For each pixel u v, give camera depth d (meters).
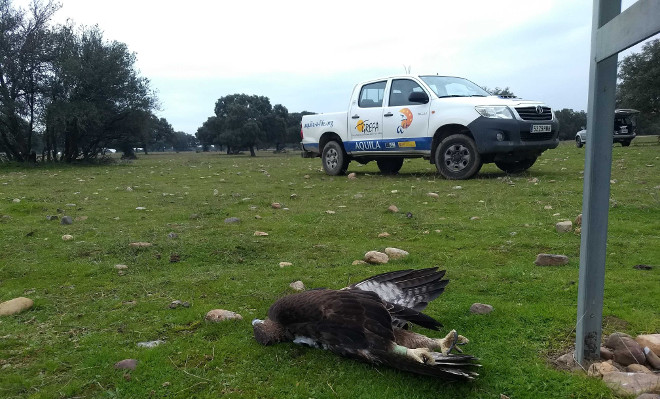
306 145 14.01
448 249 5.52
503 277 4.41
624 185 9.23
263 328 3.19
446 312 3.62
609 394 2.47
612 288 3.98
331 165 13.51
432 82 11.45
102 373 2.92
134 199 9.73
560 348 2.99
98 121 24.52
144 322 3.66
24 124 24.45
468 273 4.57
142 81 27.44
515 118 10.12
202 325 3.57
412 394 2.57
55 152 25.83
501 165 12.12
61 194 10.66
